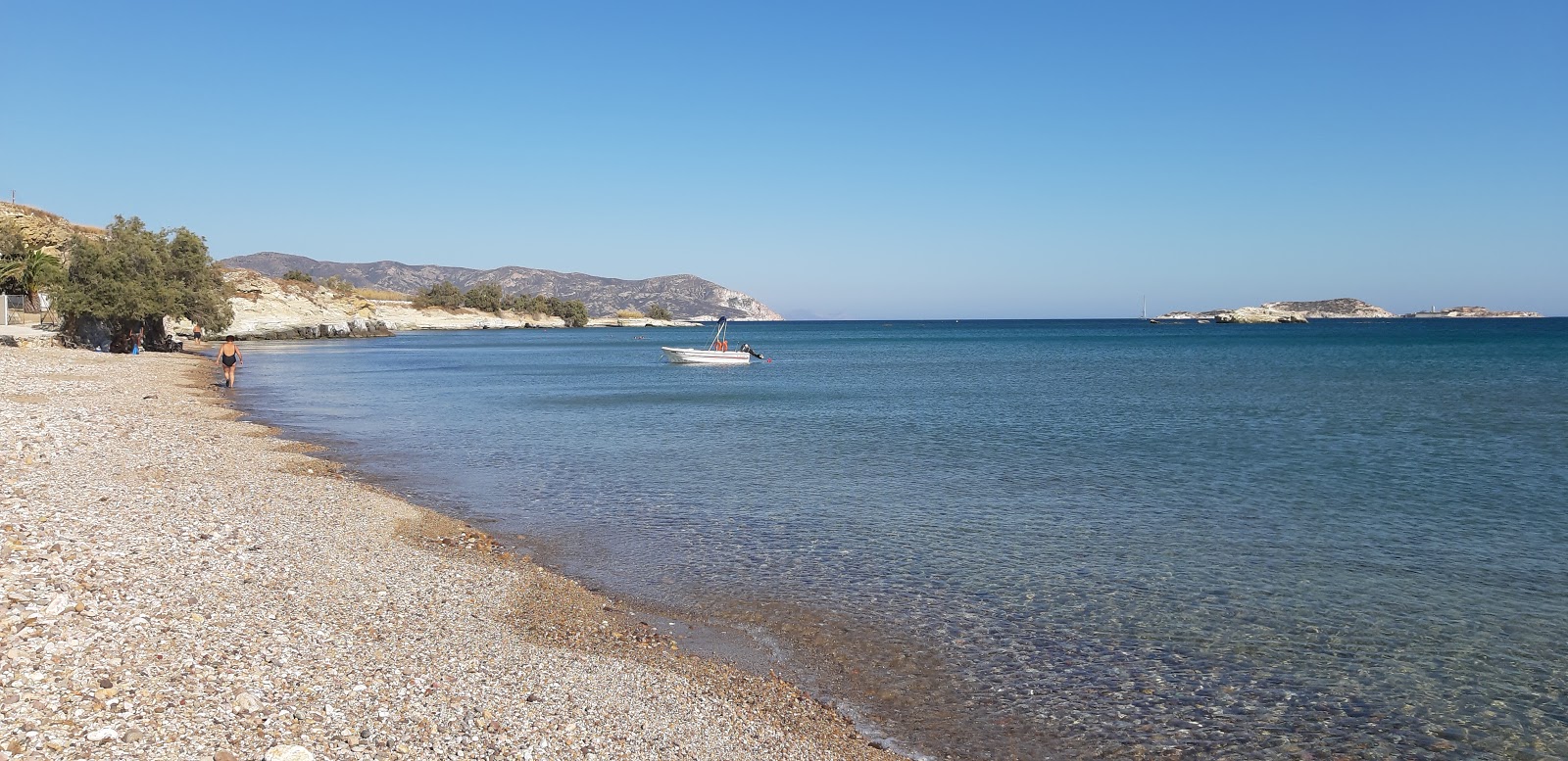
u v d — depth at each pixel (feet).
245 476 69.05
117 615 31.94
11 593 32.17
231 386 163.02
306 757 22.95
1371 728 34.32
